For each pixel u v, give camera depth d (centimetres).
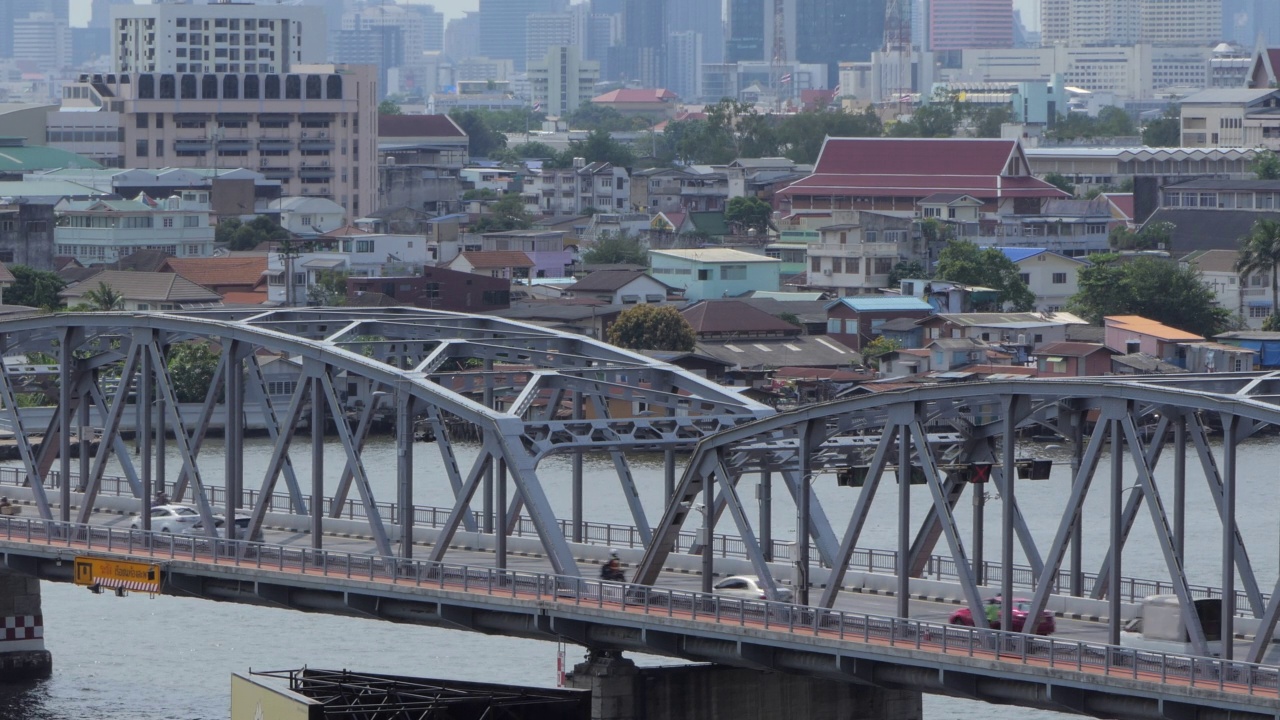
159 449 11100
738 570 9669
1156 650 7869
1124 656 7306
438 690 8700
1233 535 7300
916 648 7706
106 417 11550
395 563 9125
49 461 11838
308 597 9394
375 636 11244
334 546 10550
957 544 7838
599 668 8550
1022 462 8688
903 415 8044
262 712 8556
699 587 9325
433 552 9206
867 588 9281
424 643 11031
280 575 9338
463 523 11050
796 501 9400
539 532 8944
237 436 10150
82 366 11412
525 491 8994
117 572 9694
